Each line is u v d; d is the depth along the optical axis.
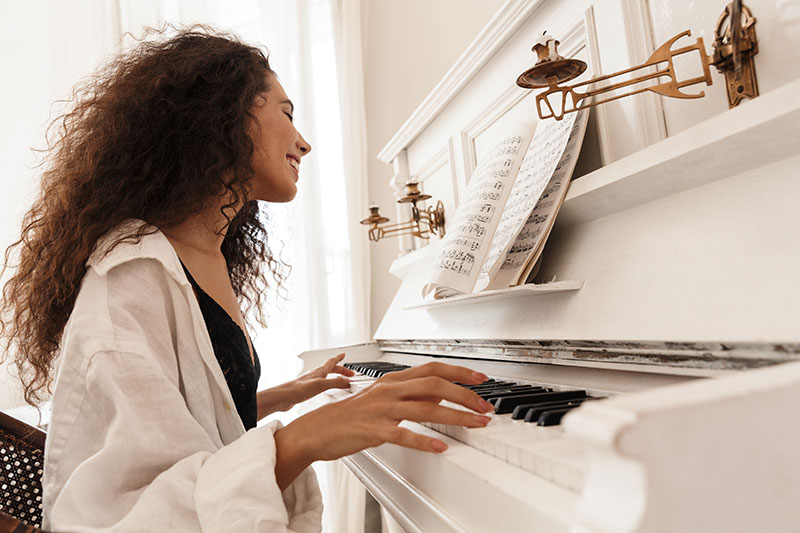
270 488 0.55
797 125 0.47
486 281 0.89
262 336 2.48
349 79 2.75
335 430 0.59
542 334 0.79
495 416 0.62
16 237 2.11
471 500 0.48
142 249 0.71
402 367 1.26
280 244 2.55
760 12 0.68
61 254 0.78
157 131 0.85
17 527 0.46
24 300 0.88
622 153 0.88
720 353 0.51
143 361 0.62
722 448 0.27
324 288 2.56
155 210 0.84
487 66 1.28
